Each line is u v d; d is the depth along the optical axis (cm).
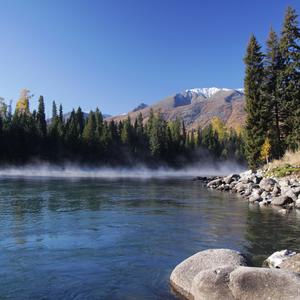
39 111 9244
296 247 1243
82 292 843
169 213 1967
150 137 10394
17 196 2652
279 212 2016
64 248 1206
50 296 817
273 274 698
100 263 1053
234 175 4059
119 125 11006
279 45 4684
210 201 2552
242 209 2134
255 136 4800
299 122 4078
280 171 3275
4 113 9294
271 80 4756
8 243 1258
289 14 4481
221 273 754
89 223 1644
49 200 2450
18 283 890
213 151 12038
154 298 812
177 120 13350
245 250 1203
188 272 866
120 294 834
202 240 1338
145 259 1098
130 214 1919
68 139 8856
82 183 4300
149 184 4450
